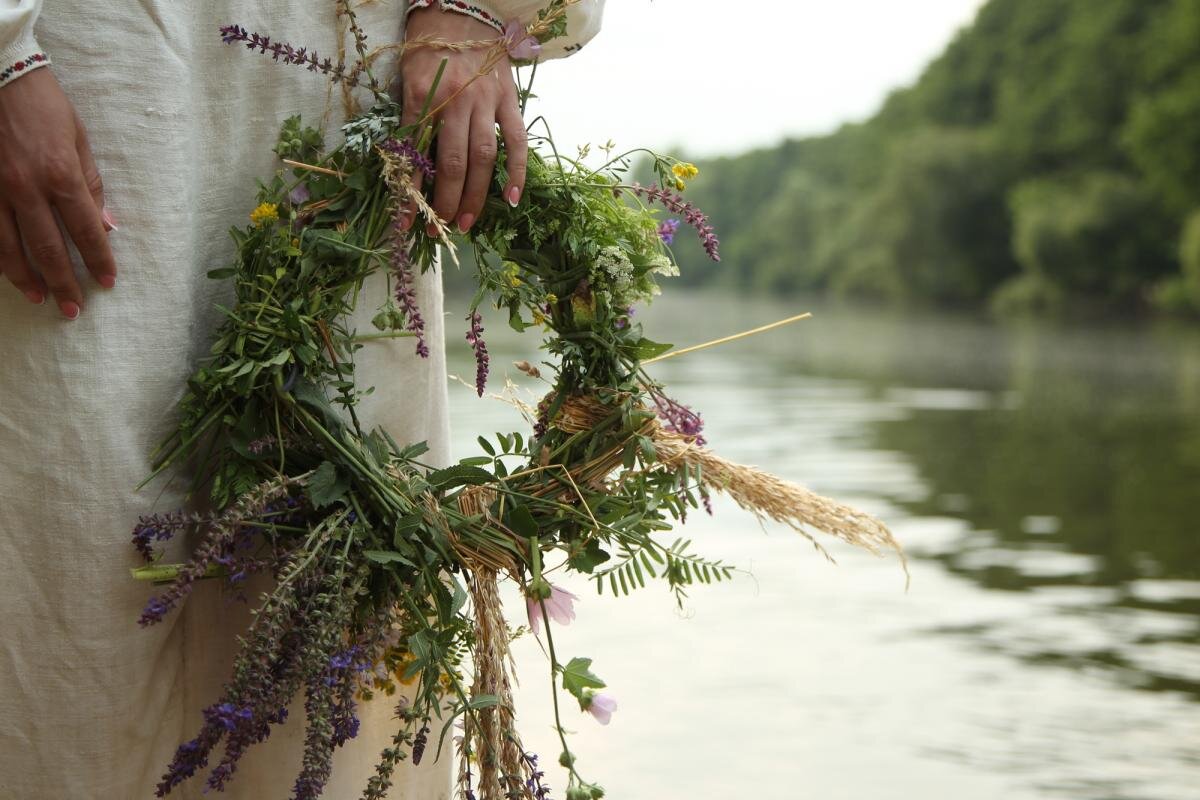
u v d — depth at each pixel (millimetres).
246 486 1354
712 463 1509
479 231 1489
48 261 1282
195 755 1247
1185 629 5207
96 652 1367
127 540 1358
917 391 18375
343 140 1454
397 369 1528
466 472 1464
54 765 1391
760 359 25844
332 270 1381
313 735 1254
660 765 3490
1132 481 9766
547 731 3734
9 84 1240
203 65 1396
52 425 1329
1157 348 31188
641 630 4984
